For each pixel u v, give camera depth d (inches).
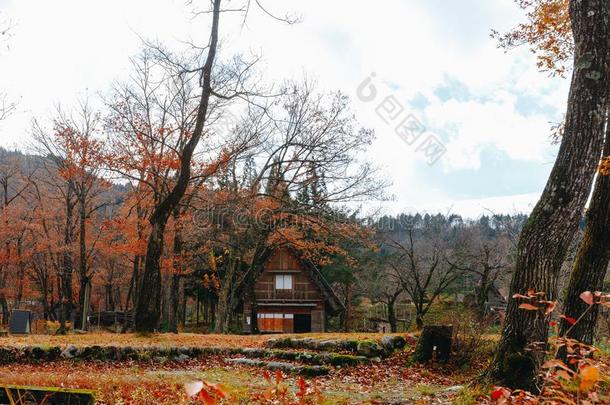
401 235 1658.5
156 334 727.1
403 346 643.5
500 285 1485.0
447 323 593.3
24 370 509.0
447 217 1651.1
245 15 706.8
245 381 458.0
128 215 1193.4
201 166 1016.9
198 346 628.1
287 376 508.4
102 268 1802.4
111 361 569.3
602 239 397.7
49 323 1480.1
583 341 397.1
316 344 636.7
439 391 390.6
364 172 1179.3
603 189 395.9
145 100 1018.7
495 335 601.9
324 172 1165.7
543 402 175.2
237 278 1429.6
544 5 470.9
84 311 1253.7
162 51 1290.6
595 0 321.4
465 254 1395.2
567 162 323.3
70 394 228.2
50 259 1659.7
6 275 1772.9
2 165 1670.8
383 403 350.3
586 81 321.1
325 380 496.1
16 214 1619.1
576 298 401.1
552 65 479.8
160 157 949.2
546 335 325.4
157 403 342.0
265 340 731.4
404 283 1489.9
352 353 609.6
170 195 728.3
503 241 1344.7
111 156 957.2
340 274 1737.2
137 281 1358.3
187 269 1280.8
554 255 326.0
